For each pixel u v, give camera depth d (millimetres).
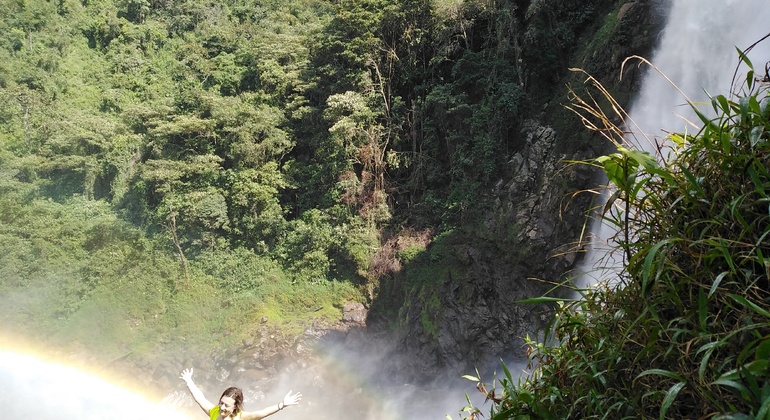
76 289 37438
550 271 31609
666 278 2898
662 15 30875
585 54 34844
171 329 36281
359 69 40094
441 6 39688
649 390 2826
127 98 50156
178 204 39344
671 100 28516
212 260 38625
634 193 3139
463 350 31797
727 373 2307
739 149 2902
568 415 3111
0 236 38688
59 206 41656
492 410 3873
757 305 2586
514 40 36594
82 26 55125
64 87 49875
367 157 38062
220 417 5031
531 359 3912
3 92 46562
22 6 54000
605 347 3201
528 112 35844
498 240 33656
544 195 32906
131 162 43875
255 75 47531
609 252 3590
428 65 40562
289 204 40438
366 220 37750
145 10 57250
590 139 32094
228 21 57781
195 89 45062
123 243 39406
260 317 35500
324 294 36594
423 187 38281
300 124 43281
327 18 51312
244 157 40469
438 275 34312
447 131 37750
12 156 43625
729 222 2811
